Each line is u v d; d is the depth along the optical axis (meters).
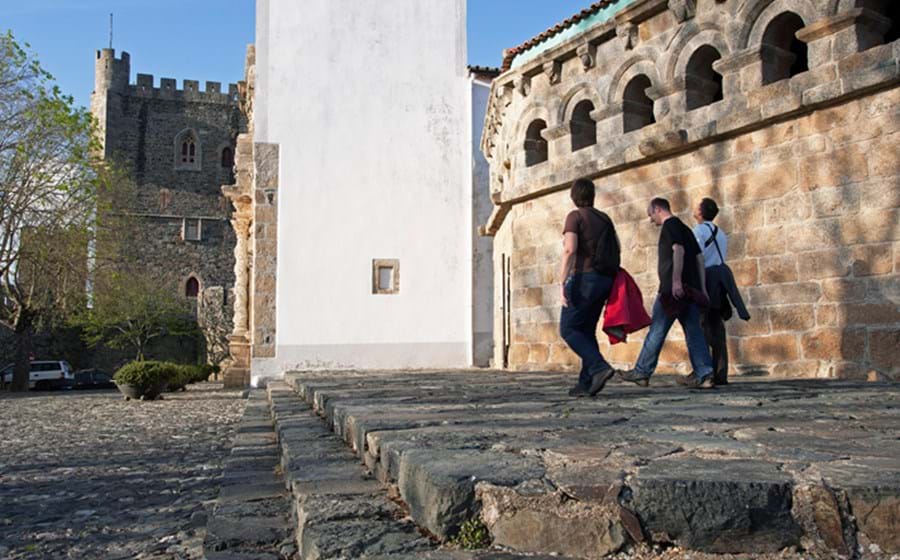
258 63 19.09
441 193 19.81
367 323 18.98
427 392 7.42
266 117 18.98
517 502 2.39
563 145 13.37
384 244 19.30
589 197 6.09
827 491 2.27
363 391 7.79
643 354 7.04
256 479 4.92
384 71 19.73
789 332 9.35
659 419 4.34
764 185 9.73
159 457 8.55
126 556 4.25
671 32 11.25
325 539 2.46
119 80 69.25
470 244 19.75
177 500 5.92
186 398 21.28
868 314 8.48
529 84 14.33
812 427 3.85
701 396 6.09
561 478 2.47
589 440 3.39
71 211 30.94
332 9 19.56
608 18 12.18
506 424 4.17
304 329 18.61
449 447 3.21
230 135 72.06
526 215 14.41
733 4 10.25
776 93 9.55
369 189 19.34
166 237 69.25
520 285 14.50
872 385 7.37
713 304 7.25
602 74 12.58
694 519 2.29
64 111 29.39
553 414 4.74
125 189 39.78
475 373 13.31
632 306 5.91
